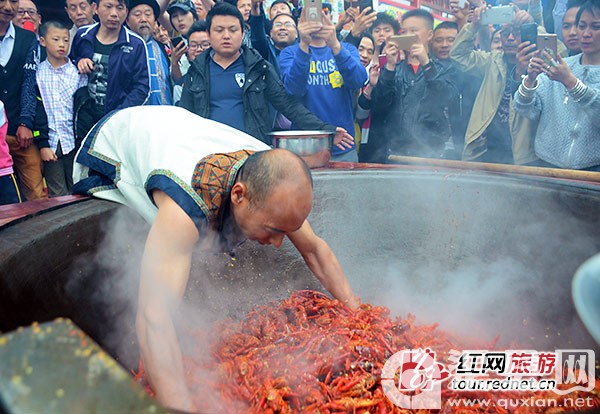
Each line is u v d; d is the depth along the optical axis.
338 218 3.10
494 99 4.43
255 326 2.50
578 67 3.83
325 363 2.01
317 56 4.46
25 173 4.75
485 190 2.80
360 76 4.50
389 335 2.24
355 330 2.22
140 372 2.07
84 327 1.86
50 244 1.81
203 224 1.76
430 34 5.24
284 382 1.88
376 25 5.29
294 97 4.33
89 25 4.89
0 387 0.71
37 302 1.58
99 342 1.96
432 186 3.00
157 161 1.89
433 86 4.62
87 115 4.67
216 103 4.29
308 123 4.23
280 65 4.61
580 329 2.29
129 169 2.25
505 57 4.46
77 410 0.68
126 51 4.53
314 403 1.82
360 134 5.23
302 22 4.16
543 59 3.59
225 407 1.86
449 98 4.68
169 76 5.10
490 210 2.80
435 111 4.73
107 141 2.42
